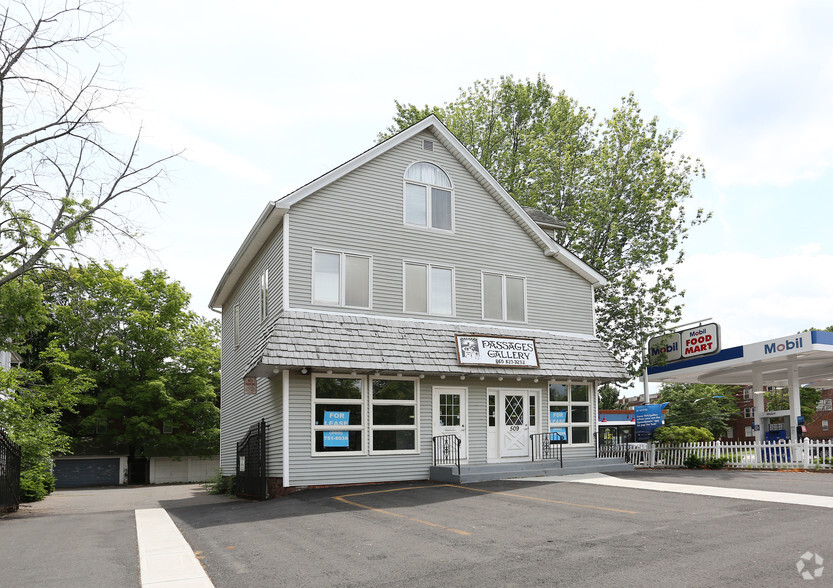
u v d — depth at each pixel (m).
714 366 25.30
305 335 17.78
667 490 14.90
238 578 8.24
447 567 8.39
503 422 21.38
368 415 18.84
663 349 28.22
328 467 18.03
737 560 8.18
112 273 41.59
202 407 43.19
